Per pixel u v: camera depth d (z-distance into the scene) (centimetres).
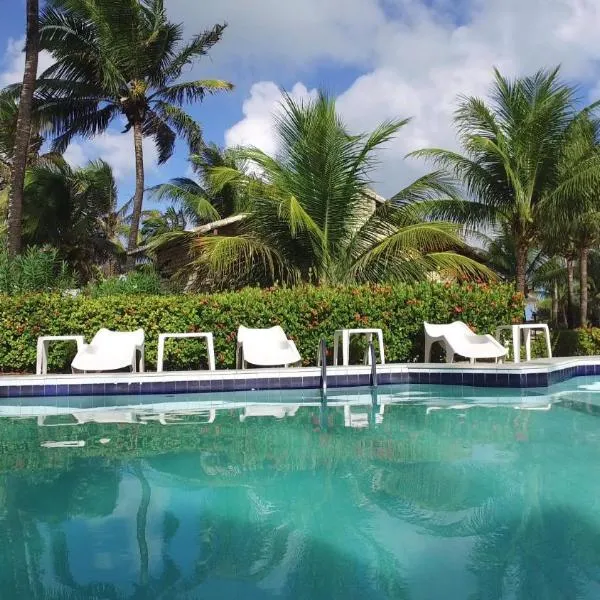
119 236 3403
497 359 890
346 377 790
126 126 1934
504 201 1474
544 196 1425
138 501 320
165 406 668
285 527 279
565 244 1789
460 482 348
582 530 271
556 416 573
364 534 271
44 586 219
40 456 424
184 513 300
